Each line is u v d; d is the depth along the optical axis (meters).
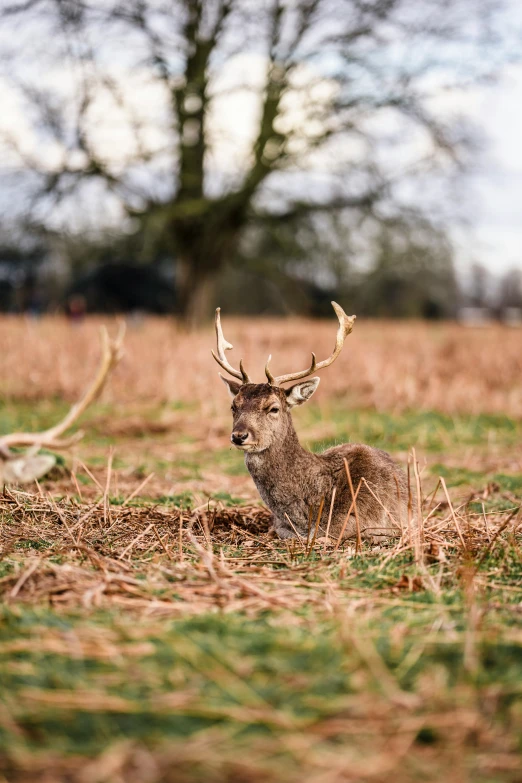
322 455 6.95
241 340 20.17
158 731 2.89
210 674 3.27
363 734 2.90
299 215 27.20
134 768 2.70
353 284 34.22
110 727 2.92
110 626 3.77
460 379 14.62
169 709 3.01
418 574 4.74
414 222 25.83
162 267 50.22
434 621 3.95
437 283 41.53
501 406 13.06
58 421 11.62
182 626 3.73
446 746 2.86
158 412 12.58
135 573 4.74
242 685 3.18
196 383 14.23
